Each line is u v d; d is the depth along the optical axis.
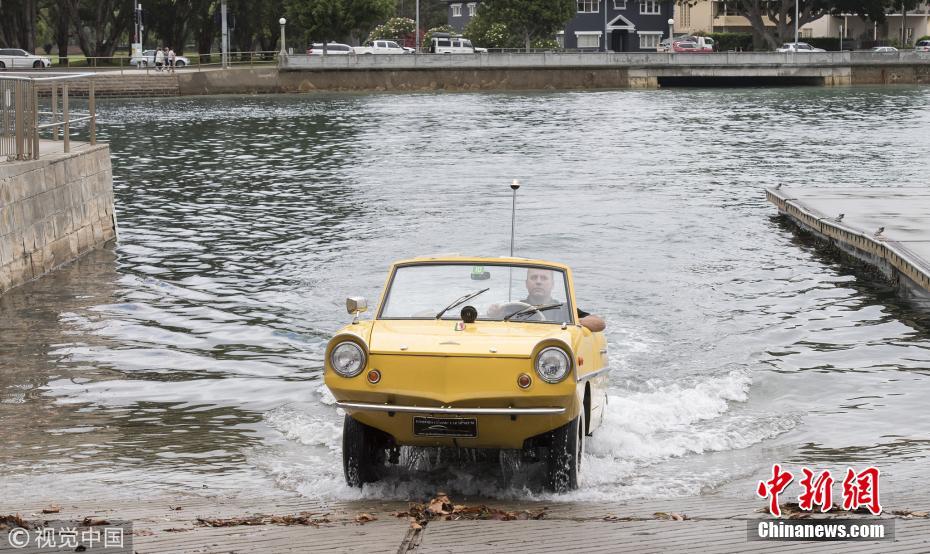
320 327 18.67
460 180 41.16
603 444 12.05
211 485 10.95
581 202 34.78
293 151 52.78
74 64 117.31
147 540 8.08
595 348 11.55
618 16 142.62
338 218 31.64
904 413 13.61
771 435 12.69
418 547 7.83
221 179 42.09
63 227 25.55
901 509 9.09
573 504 9.89
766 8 139.12
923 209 29.61
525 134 61.75
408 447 11.37
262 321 19.20
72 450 12.34
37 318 19.69
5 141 23.94
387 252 25.83
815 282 22.39
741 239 27.81
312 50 115.50
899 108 82.00
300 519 8.90
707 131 63.62
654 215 31.81
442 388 9.84
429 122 70.19
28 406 14.27
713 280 22.41
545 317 11.16
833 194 33.38
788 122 69.94
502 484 10.50
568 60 109.50
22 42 110.69
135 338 18.14
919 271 20.33
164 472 11.46
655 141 57.66
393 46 118.25
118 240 28.58
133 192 38.56
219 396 14.69
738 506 9.48
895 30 156.88
